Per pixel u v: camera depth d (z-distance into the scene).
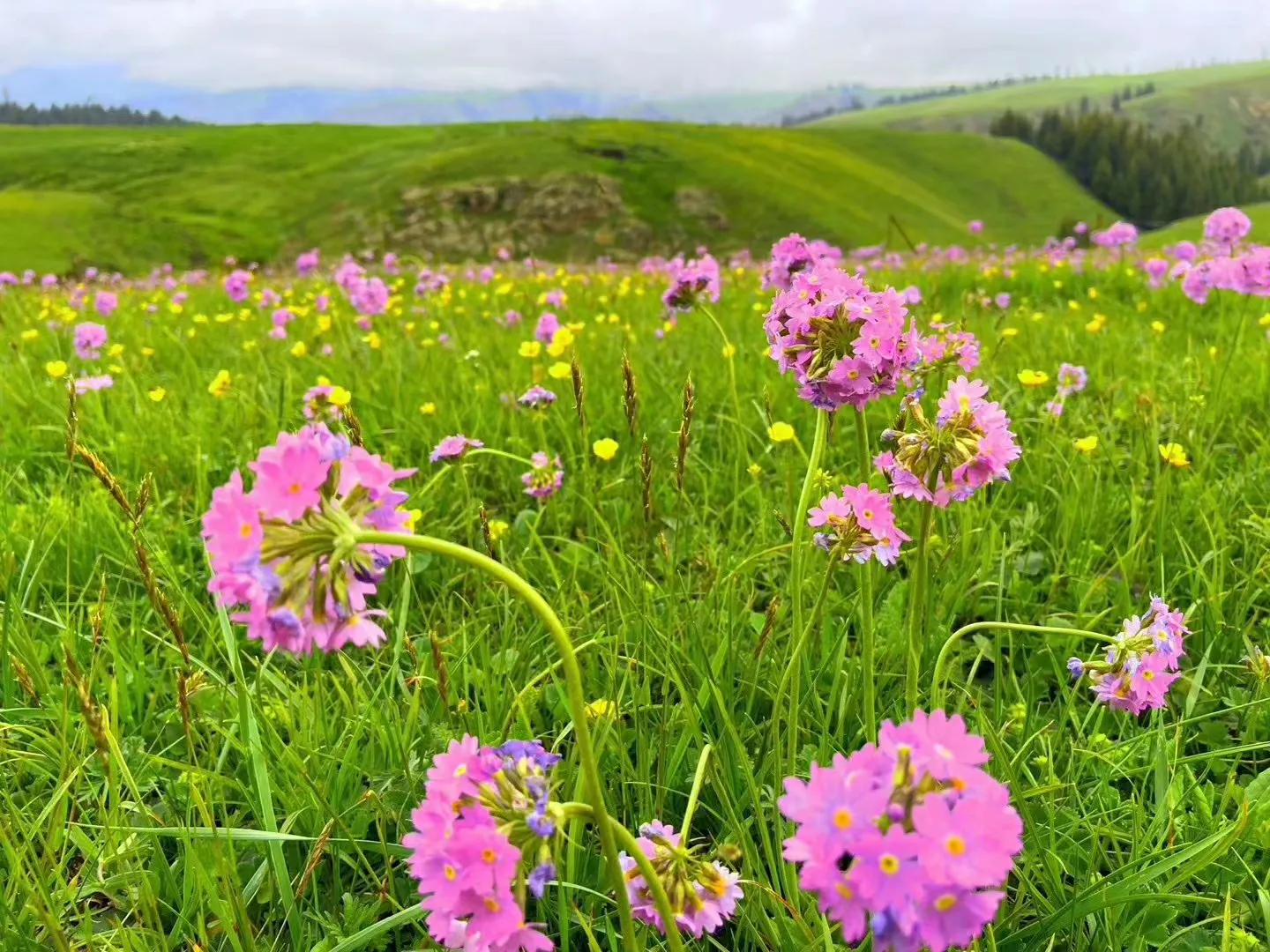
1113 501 4.08
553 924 2.22
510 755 1.49
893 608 3.34
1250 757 2.83
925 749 1.20
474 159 95.44
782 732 2.79
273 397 5.98
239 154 106.69
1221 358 6.35
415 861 1.38
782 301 2.47
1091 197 135.50
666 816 2.57
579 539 4.21
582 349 7.13
